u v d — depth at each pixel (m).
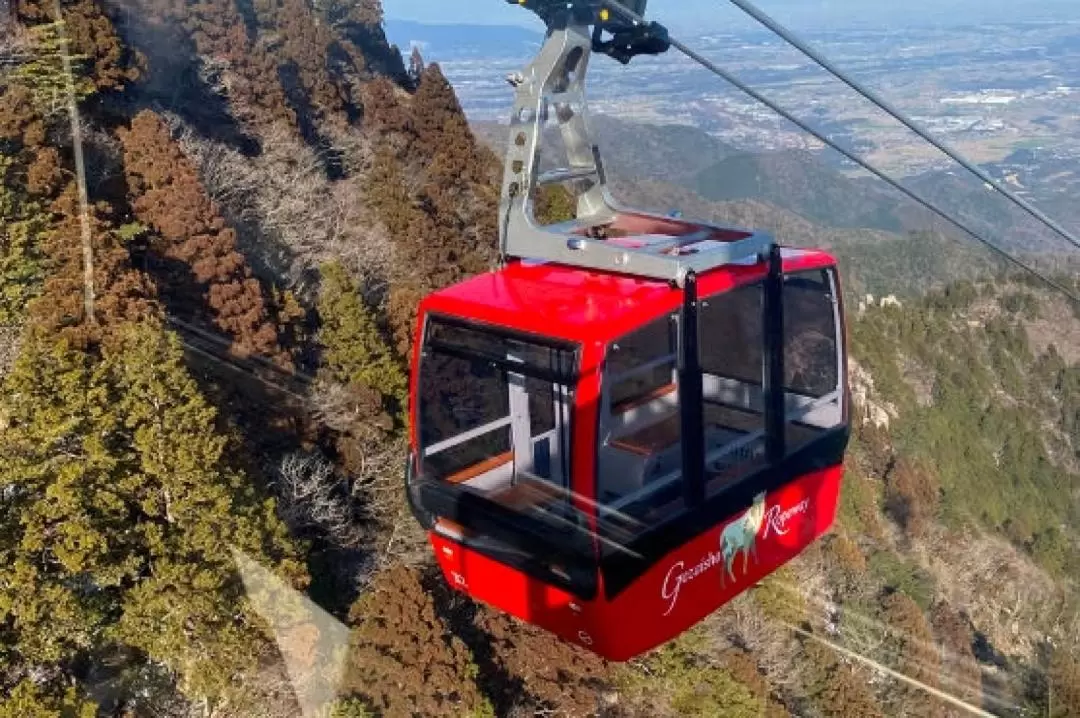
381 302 26.11
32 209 17.45
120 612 15.31
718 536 6.38
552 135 6.70
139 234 19.50
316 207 28.55
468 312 6.05
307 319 22.50
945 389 75.81
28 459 14.66
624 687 20.33
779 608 25.08
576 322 5.58
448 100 39.50
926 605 41.00
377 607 16.94
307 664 15.82
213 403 17.27
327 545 18.42
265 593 15.43
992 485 67.81
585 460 5.53
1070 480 76.06
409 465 6.63
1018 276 95.44
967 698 35.16
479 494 6.22
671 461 5.98
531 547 6.00
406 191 32.62
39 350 15.11
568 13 6.39
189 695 15.12
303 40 37.81
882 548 43.31
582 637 6.09
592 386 5.47
